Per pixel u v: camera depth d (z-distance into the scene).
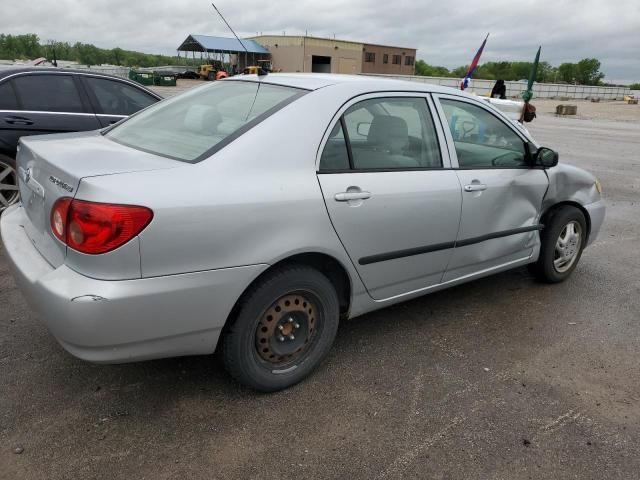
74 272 2.36
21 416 2.68
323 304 3.01
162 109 3.51
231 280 2.56
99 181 2.32
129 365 3.16
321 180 2.84
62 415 2.71
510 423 2.81
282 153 2.74
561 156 13.21
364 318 3.92
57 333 2.37
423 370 3.27
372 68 75.44
